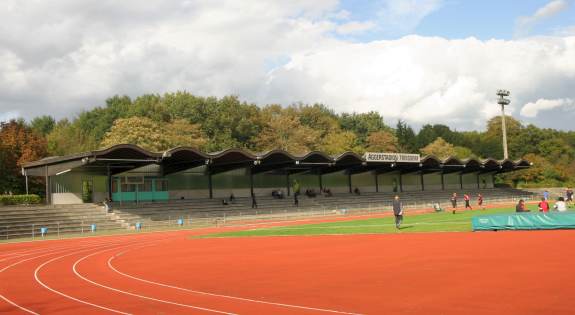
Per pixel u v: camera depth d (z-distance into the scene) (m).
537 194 103.25
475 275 15.87
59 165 53.38
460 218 45.84
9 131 79.00
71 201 57.09
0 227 44.62
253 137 106.56
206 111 104.25
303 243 30.38
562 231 28.42
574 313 10.84
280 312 12.20
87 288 17.23
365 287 14.98
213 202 65.62
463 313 11.23
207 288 16.17
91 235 45.16
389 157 77.62
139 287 16.92
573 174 120.00
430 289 14.08
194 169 67.50
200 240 36.97
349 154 71.56
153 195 63.69
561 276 14.99
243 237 37.50
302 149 103.31
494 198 93.31
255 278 17.81
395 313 11.56
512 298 12.41
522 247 22.30
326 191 79.62
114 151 49.72
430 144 130.75
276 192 73.75
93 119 108.81
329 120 126.06
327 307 12.52
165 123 96.75
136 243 36.66
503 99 100.69
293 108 124.81
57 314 13.31
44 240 41.34
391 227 38.44
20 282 19.48
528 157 117.31
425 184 98.38
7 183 71.56
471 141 143.00
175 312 12.73
